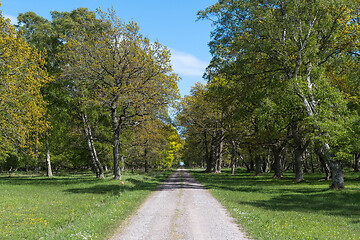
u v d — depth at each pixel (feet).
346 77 99.30
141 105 95.04
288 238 27.53
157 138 134.51
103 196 60.70
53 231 31.07
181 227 32.58
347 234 29.78
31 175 169.37
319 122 70.13
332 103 75.46
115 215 38.27
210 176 146.00
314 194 64.95
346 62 96.68
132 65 93.40
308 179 112.68
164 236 28.60
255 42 84.28
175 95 95.96
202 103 165.27
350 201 53.42
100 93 97.60
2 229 32.63
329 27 85.40
